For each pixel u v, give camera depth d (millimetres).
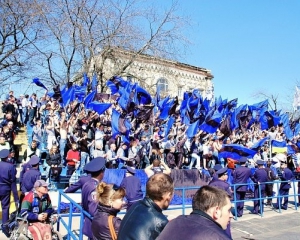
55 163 11141
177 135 15398
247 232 8586
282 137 19594
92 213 4449
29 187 6949
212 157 14453
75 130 13438
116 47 22234
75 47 21906
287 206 11547
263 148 17109
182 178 11211
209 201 2369
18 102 17250
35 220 5473
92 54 21922
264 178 11031
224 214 2391
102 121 14453
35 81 17234
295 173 14078
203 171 12164
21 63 22172
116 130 12523
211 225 2219
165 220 2928
